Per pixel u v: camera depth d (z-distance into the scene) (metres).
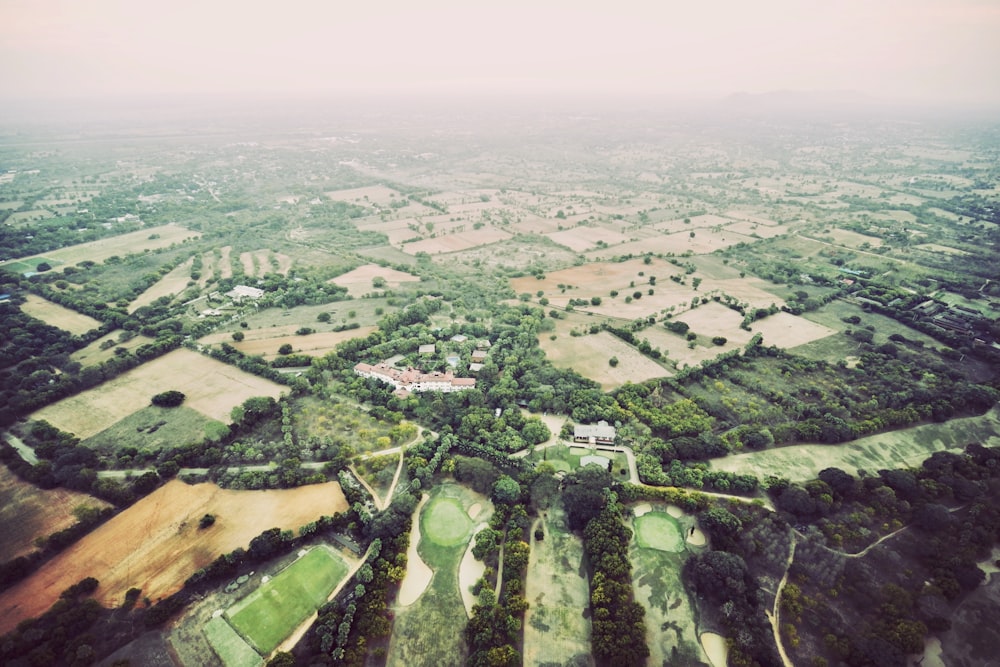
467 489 166.38
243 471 169.00
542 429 188.75
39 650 113.50
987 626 123.31
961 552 139.50
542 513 157.25
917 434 190.38
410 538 148.12
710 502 158.00
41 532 144.75
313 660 114.81
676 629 124.50
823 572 135.38
